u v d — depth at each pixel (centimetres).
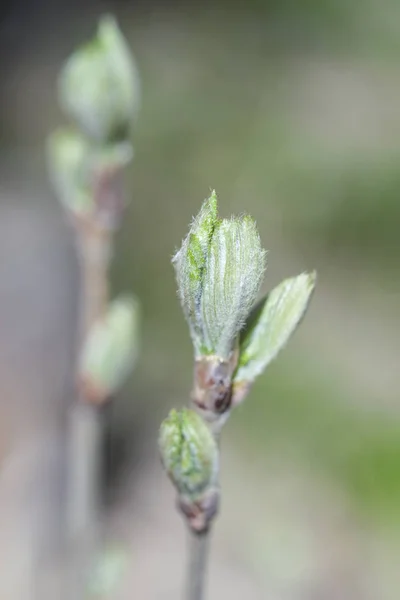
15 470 51
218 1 131
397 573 55
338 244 87
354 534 57
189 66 115
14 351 57
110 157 27
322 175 92
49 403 55
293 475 61
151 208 86
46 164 93
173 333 71
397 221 87
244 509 58
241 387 22
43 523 47
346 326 77
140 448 60
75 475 28
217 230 21
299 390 67
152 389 66
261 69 115
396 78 113
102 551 29
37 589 42
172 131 99
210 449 22
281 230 88
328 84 112
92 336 27
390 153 94
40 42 125
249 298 21
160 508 57
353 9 122
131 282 75
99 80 26
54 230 70
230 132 100
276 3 125
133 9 133
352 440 63
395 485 60
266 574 54
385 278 82
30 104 111
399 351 73
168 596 51
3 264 63
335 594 53
